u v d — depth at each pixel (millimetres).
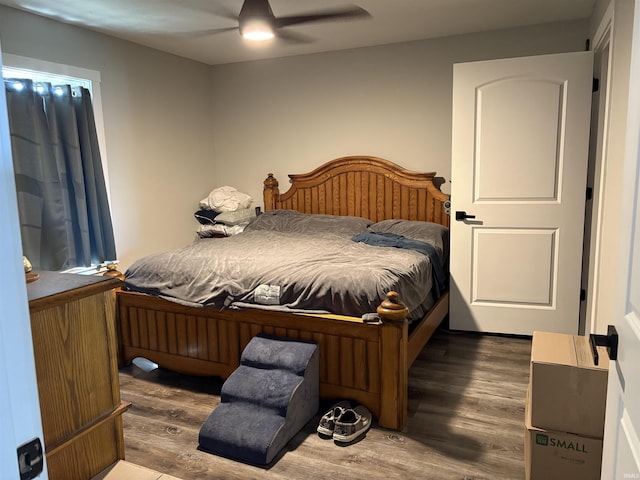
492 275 3584
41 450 683
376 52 4254
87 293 1305
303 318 2525
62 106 3438
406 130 4246
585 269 3426
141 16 3357
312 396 2453
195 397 2727
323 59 4473
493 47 3850
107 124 3877
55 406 1253
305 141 4680
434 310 3260
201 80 4883
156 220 4414
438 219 4129
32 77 3344
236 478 2002
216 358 2820
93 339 1354
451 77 4020
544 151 3334
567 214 3340
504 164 3441
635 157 1001
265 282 2652
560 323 3463
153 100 4305
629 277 1014
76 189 3514
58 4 3092
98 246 3703
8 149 615
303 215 4402
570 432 1720
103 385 1397
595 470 1700
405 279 2705
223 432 2180
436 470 2023
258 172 4953
